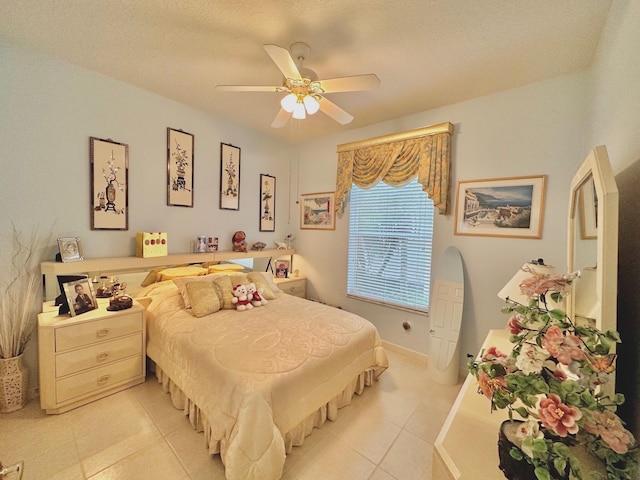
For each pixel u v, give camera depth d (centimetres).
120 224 250
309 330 205
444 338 256
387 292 320
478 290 253
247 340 183
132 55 205
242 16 161
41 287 211
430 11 153
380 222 325
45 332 181
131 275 257
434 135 265
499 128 240
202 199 312
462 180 261
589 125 191
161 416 190
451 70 210
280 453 138
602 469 67
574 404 67
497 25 162
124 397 209
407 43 181
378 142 304
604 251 86
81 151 226
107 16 165
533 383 71
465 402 118
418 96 252
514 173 233
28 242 204
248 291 253
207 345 177
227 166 333
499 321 244
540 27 162
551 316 76
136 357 222
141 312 225
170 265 268
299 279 387
